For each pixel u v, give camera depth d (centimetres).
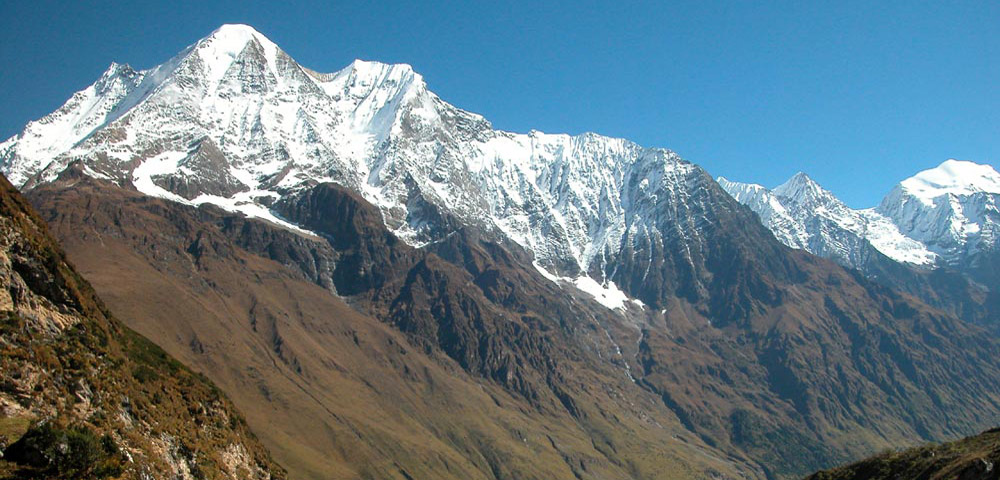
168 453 7012
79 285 7775
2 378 5938
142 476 6241
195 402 8138
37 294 6862
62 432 5669
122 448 6353
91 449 5750
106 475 5812
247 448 8475
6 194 7181
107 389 6806
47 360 6359
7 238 6788
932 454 12494
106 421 6481
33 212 7519
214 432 8106
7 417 5778
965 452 11806
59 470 5544
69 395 6378
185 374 8550
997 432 12512
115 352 7444
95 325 7369
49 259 7100
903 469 12544
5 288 6456
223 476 7569
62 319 6950
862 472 13275
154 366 8150
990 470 10006
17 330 6328
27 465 5450
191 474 7156
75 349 6800
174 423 7488
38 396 6091
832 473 13862
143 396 7356
